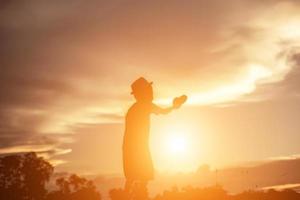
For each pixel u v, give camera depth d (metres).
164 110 10.27
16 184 42.31
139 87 10.23
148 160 9.88
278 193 31.11
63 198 43.59
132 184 9.91
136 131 9.96
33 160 42.81
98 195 45.16
